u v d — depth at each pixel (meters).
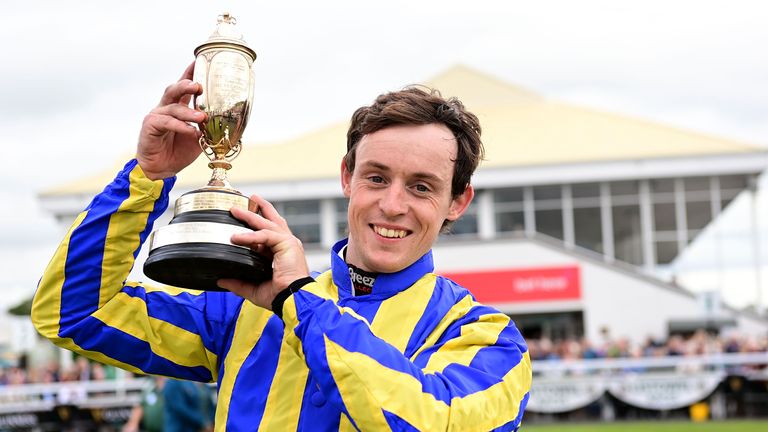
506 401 1.89
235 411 2.05
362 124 2.07
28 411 14.09
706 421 14.38
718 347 16.58
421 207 2.00
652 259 28.16
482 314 2.09
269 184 28.30
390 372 1.75
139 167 2.09
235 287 1.94
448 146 2.02
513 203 28.38
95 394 15.45
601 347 17.72
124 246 2.10
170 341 2.22
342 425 1.91
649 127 31.02
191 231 1.88
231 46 2.16
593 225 28.33
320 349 1.77
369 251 2.02
